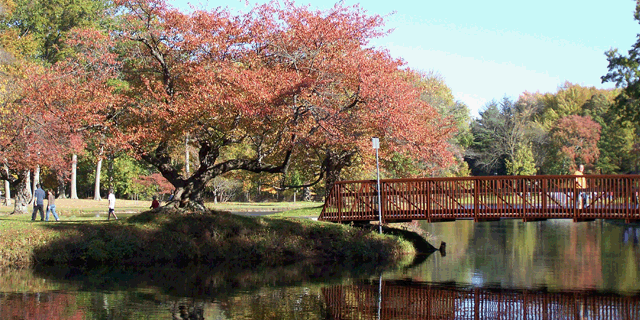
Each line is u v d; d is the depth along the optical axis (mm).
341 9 23062
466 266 19062
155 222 21375
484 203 21125
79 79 21422
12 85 26781
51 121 21750
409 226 25781
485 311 12695
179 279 16797
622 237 27641
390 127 22016
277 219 22625
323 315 12211
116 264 19625
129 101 20969
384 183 22609
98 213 38062
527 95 87750
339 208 23281
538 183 20688
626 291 14820
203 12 21188
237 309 12734
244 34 21719
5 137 23609
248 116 19953
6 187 48844
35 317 11883
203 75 19828
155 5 21109
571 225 35781
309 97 21000
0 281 16172
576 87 85500
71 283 15953
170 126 20641
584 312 12578
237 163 22094
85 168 63781
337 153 26734
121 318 11820
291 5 22766
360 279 16719
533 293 14625
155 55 21000
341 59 22328
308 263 20141
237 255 20531
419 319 11953
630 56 38594
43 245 19594
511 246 24453
